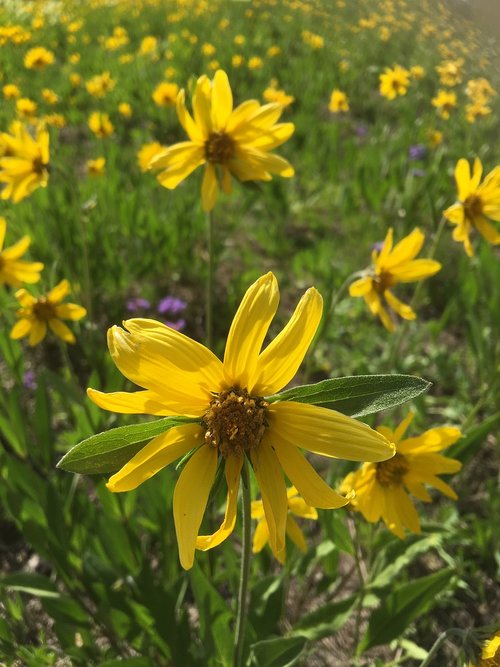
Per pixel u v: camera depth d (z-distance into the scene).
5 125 0.88
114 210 0.64
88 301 0.46
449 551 0.37
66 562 0.28
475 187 0.32
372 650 0.33
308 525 0.39
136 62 1.39
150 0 2.22
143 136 0.96
